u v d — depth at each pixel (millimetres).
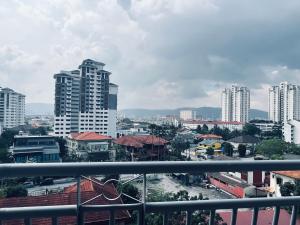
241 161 1632
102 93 65188
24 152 36281
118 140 41812
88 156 38688
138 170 1523
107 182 1586
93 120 64688
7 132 56719
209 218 1712
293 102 101688
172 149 49531
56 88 61531
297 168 1696
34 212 1493
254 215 1751
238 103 119812
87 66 63438
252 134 89750
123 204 1575
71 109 62750
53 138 39406
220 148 61375
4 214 1462
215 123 110938
